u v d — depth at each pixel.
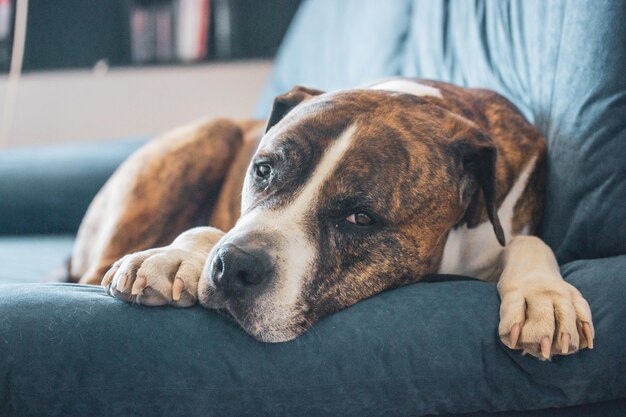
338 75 3.31
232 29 4.52
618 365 1.38
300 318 1.47
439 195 1.66
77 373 1.32
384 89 1.87
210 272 1.46
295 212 1.55
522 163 1.90
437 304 1.47
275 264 1.46
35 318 1.36
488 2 2.36
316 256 1.53
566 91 1.82
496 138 1.92
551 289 1.43
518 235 1.87
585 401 1.41
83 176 3.41
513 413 1.44
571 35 1.82
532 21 2.06
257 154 1.71
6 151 3.58
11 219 3.41
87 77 4.68
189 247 1.61
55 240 3.28
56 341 1.33
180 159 2.49
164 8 4.50
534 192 1.92
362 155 1.59
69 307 1.39
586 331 1.36
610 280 1.47
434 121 1.72
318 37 3.62
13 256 2.87
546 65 1.95
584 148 1.72
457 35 2.53
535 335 1.34
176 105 4.65
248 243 1.47
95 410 1.33
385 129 1.64
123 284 1.43
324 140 1.62
